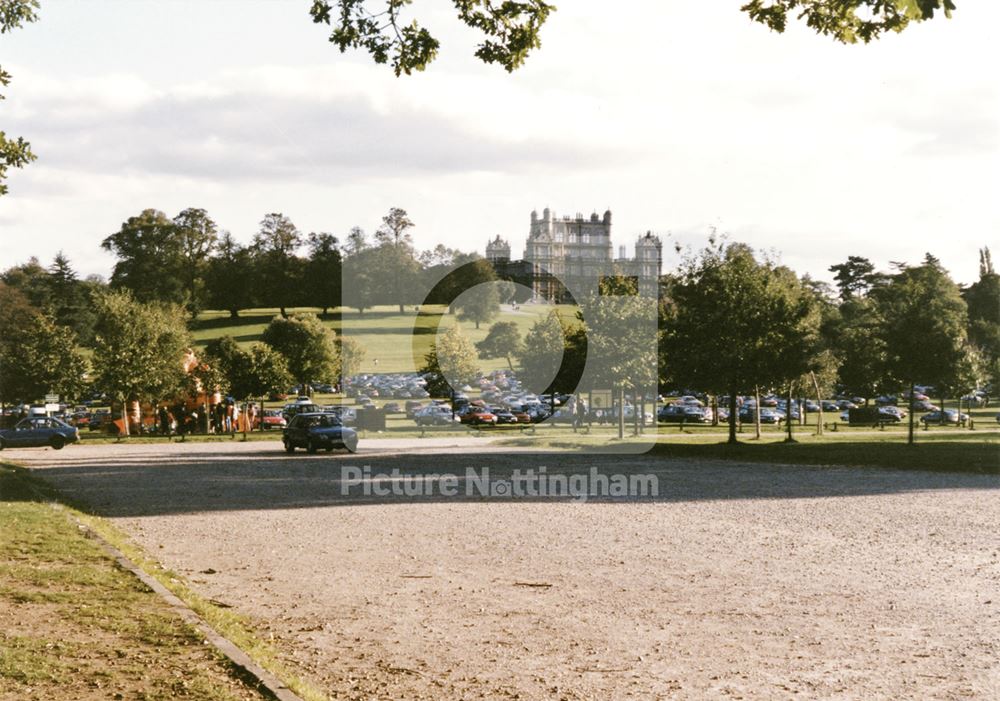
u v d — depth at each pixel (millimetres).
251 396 66812
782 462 33531
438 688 7742
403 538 15961
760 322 43656
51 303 125188
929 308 43625
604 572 12789
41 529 15602
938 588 11672
